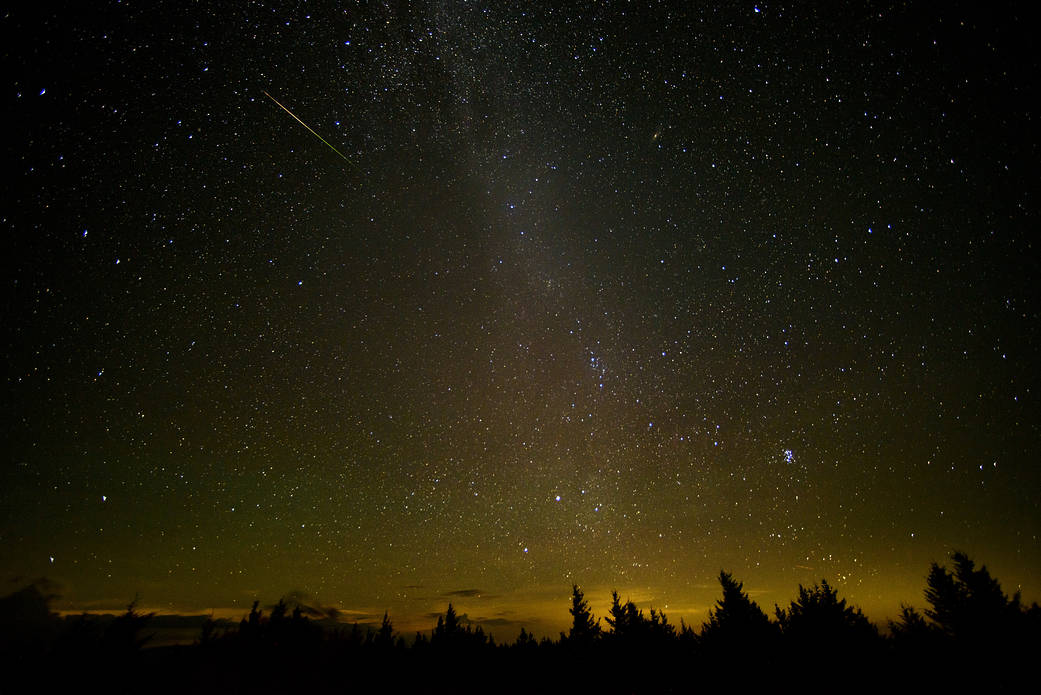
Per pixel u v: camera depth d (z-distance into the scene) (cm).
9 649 777
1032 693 723
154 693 861
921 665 823
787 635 1006
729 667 1034
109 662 809
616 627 1383
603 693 1170
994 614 811
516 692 1226
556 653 1414
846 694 857
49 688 743
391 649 1466
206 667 991
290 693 1079
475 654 1500
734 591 1143
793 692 917
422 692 1203
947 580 884
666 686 1107
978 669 780
